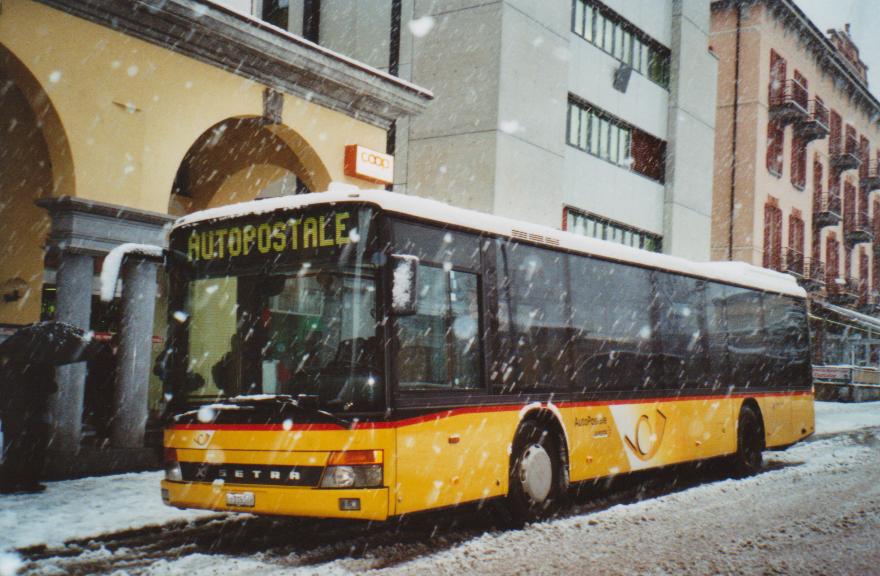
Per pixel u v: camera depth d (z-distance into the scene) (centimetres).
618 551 736
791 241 4047
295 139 1524
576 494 1070
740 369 1312
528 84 2159
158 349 1564
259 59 1392
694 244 3019
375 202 728
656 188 2866
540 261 912
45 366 1002
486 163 2064
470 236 819
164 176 1277
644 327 1085
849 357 4466
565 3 2305
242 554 737
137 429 1209
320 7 2345
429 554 735
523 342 870
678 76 2911
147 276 1224
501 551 737
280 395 718
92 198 1177
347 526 872
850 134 4806
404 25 2208
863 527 850
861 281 5203
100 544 769
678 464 1155
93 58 1178
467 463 780
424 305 754
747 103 3584
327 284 729
